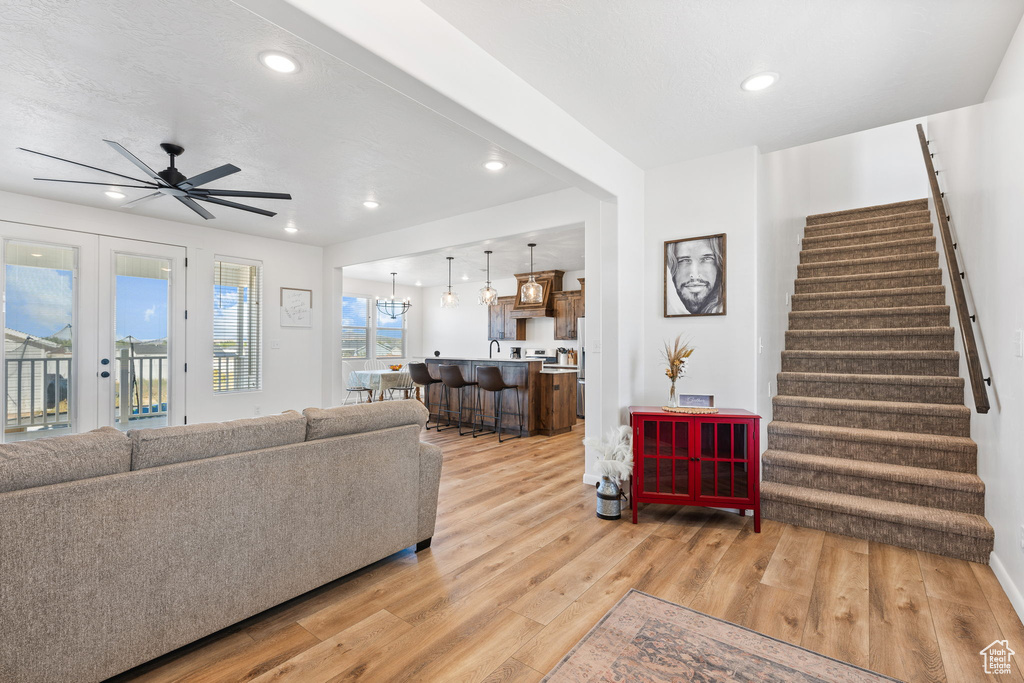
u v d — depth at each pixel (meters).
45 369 4.57
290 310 6.43
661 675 1.68
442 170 3.77
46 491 1.47
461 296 10.62
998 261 2.36
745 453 2.97
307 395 6.58
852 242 4.69
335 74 2.42
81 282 4.75
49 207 4.55
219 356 5.76
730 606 2.12
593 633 1.93
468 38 2.21
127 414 5.05
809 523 2.99
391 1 1.86
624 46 2.26
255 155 3.47
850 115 2.94
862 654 1.79
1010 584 2.14
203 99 2.67
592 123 3.05
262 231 5.86
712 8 1.99
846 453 3.21
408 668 1.73
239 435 1.93
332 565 2.22
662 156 3.59
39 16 1.96
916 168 5.21
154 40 2.14
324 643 1.88
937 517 2.62
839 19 2.05
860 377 3.49
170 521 1.72
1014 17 2.02
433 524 2.75
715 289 3.53
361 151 3.39
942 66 2.40
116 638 1.60
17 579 1.42
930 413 3.08
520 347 9.52
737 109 2.87
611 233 3.56
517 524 3.10
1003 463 2.29
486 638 1.91
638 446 3.14
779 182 4.21
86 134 3.12
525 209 4.53
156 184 3.07
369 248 6.12
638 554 2.65
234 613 1.90
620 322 3.56
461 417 6.77
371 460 2.38
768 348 3.69
